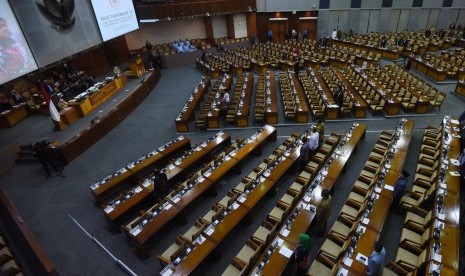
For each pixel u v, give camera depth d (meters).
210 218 9.41
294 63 24.44
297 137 12.59
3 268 7.96
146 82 22.72
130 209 10.08
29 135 16.12
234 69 25.78
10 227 8.98
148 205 10.82
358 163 12.09
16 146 14.76
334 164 10.51
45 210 11.19
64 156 13.92
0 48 13.26
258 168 11.51
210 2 30.97
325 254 7.45
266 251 7.31
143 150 14.85
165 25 33.03
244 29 35.47
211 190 10.91
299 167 11.82
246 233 9.34
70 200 11.62
